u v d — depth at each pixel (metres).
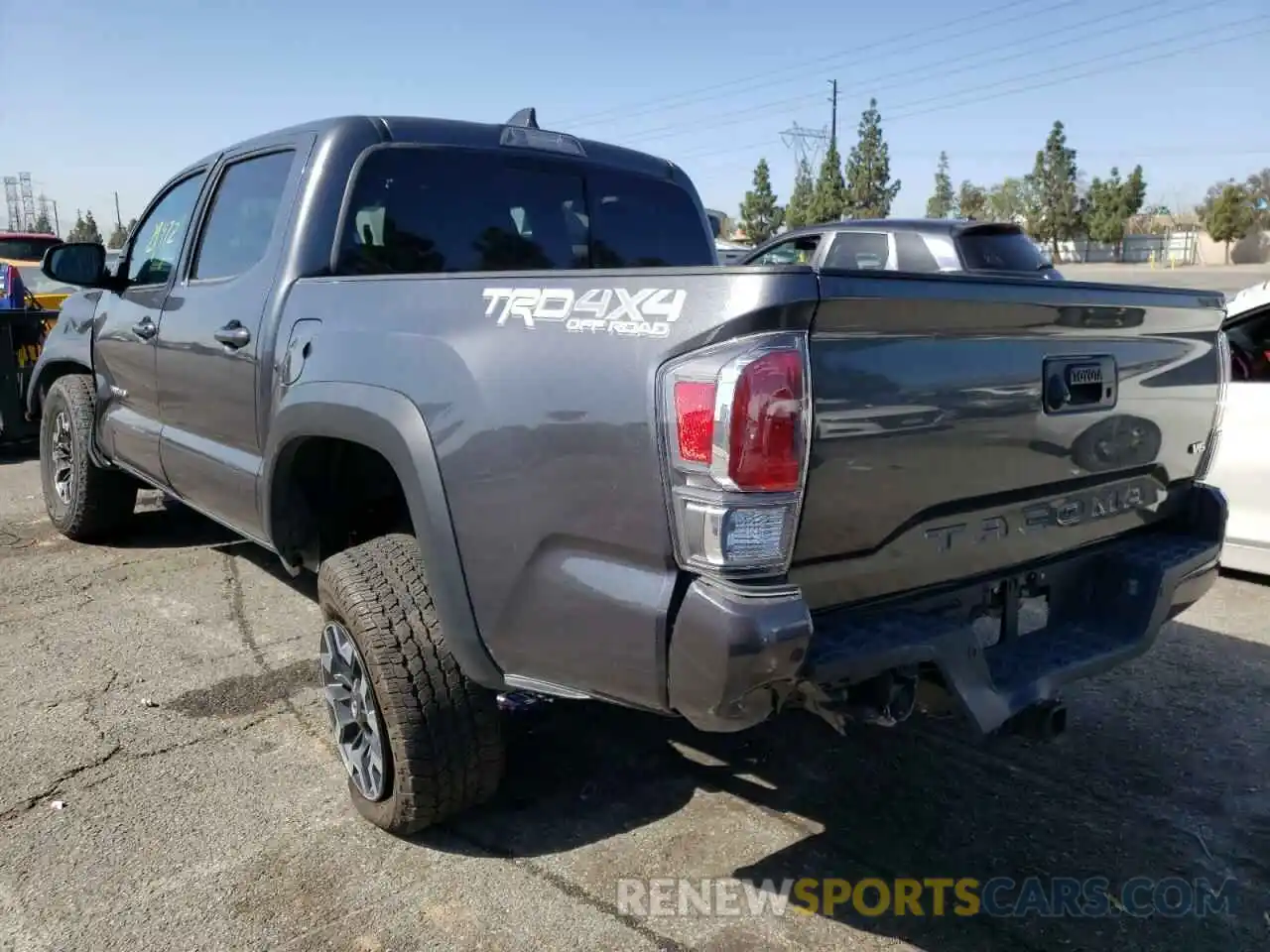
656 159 4.58
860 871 2.89
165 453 4.37
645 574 2.18
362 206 3.56
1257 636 4.72
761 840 3.03
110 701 3.88
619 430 2.18
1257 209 65.38
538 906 2.70
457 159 3.82
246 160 4.03
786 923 2.66
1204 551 3.05
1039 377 2.57
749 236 58.09
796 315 2.02
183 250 4.32
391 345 2.77
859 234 9.80
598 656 2.28
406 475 2.65
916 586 2.50
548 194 4.09
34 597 5.02
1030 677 2.59
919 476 2.32
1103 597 2.99
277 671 4.17
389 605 2.77
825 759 3.52
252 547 5.88
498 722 2.84
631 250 4.37
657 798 3.25
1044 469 2.65
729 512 2.01
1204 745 3.66
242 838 2.99
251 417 3.55
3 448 9.09
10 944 2.52
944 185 81.81
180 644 4.45
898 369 2.23
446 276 2.71
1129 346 2.86
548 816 3.14
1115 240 65.00
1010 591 2.76
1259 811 3.23
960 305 2.26
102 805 3.16
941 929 2.65
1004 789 3.34
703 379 2.03
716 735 3.67
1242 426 5.35
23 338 7.85
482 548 2.48
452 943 2.55
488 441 2.44
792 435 2.03
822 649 2.20
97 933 2.57
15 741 3.55
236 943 2.54
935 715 2.57
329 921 2.63
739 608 2.02
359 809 3.06
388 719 2.74
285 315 3.35
